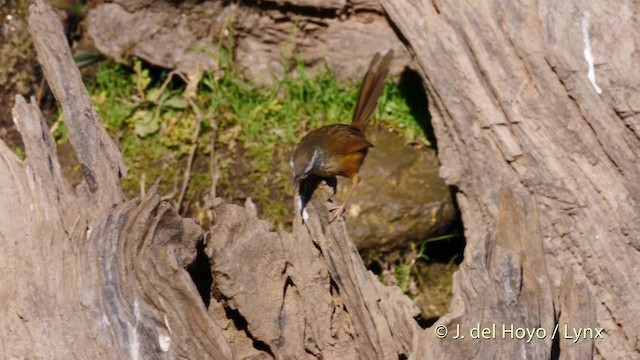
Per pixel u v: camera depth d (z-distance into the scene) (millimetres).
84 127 9844
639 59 10859
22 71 13961
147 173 13406
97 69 14297
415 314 8891
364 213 12797
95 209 9398
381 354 8992
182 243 9031
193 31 14078
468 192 11570
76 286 8859
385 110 13859
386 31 13789
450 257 13352
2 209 9641
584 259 10766
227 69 14141
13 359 8664
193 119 13914
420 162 13320
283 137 13727
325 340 9312
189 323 8703
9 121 13812
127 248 8859
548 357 8508
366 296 8969
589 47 10977
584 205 10789
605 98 10828
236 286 9172
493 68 11273
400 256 12992
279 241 9336
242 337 9633
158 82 14398
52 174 9820
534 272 8992
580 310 9188
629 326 10516
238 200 13188
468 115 11422
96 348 8570
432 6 11773
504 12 11336
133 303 8703
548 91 11078
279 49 14219
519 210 9141
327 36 14031
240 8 13930
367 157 13305
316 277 9281
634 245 10633
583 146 10922
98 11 14000
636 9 11109
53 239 9289
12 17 13992
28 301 8906
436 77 11562
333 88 14094
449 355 8430
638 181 10695
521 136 11086
